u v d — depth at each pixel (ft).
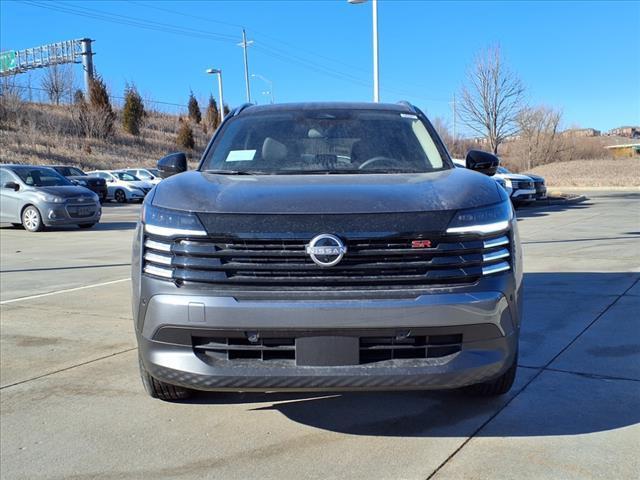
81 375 14.58
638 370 14.28
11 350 16.58
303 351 9.69
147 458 10.52
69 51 181.57
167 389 12.30
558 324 18.13
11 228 51.96
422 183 11.33
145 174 101.35
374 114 15.61
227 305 9.60
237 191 10.82
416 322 9.59
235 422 11.91
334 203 10.08
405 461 10.24
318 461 10.32
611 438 10.93
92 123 148.97
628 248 33.19
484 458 10.28
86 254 35.24
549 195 79.61
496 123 114.83
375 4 66.90
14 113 140.87
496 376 10.39
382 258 9.71
